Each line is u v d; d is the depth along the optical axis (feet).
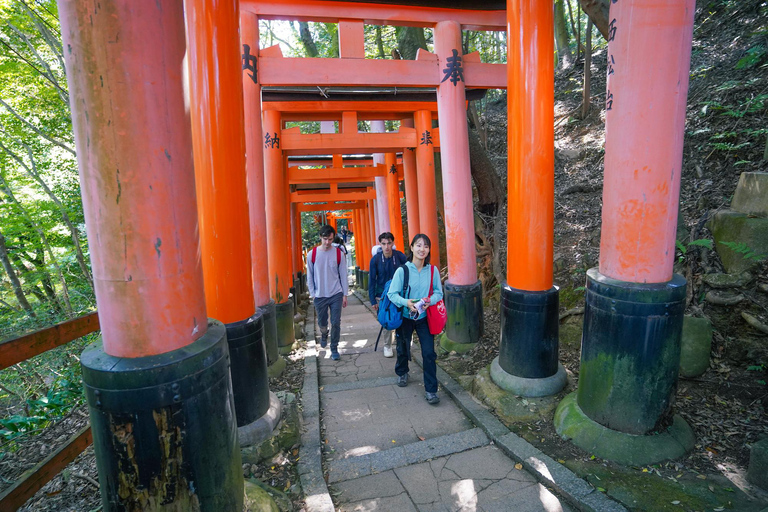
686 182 16.29
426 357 11.89
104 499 5.36
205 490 5.59
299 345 19.03
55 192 27.84
